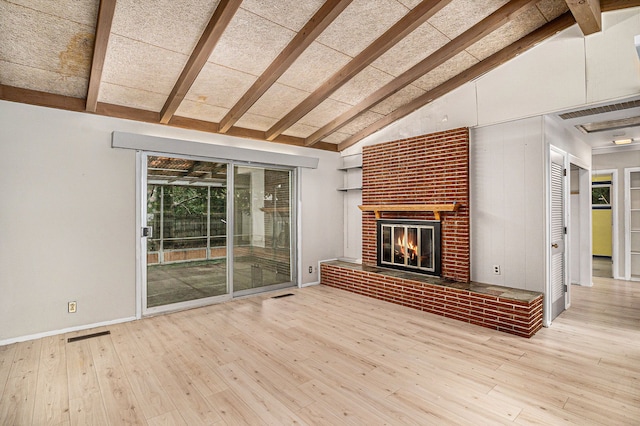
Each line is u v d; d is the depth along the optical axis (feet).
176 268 14.35
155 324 12.62
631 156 19.40
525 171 12.62
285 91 13.58
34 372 8.89
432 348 10.34
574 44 11.16
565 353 9.93
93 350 10.28
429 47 11.63
